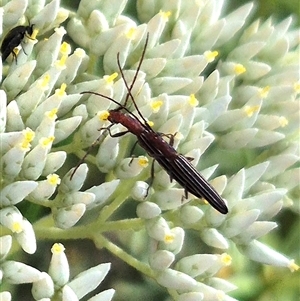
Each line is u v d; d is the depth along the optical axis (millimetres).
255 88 99
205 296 89
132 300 108
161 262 89
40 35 94
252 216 90
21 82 88
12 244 90
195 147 91
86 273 86
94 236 92
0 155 85
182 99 92
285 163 97
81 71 94
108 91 89
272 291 108
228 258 90
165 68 95
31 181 85
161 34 97
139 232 106
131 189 91
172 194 90
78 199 87
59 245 85
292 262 93
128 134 91
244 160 101
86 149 94
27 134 84
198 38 98
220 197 87
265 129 97
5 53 89
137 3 98
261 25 105
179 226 92
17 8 90
